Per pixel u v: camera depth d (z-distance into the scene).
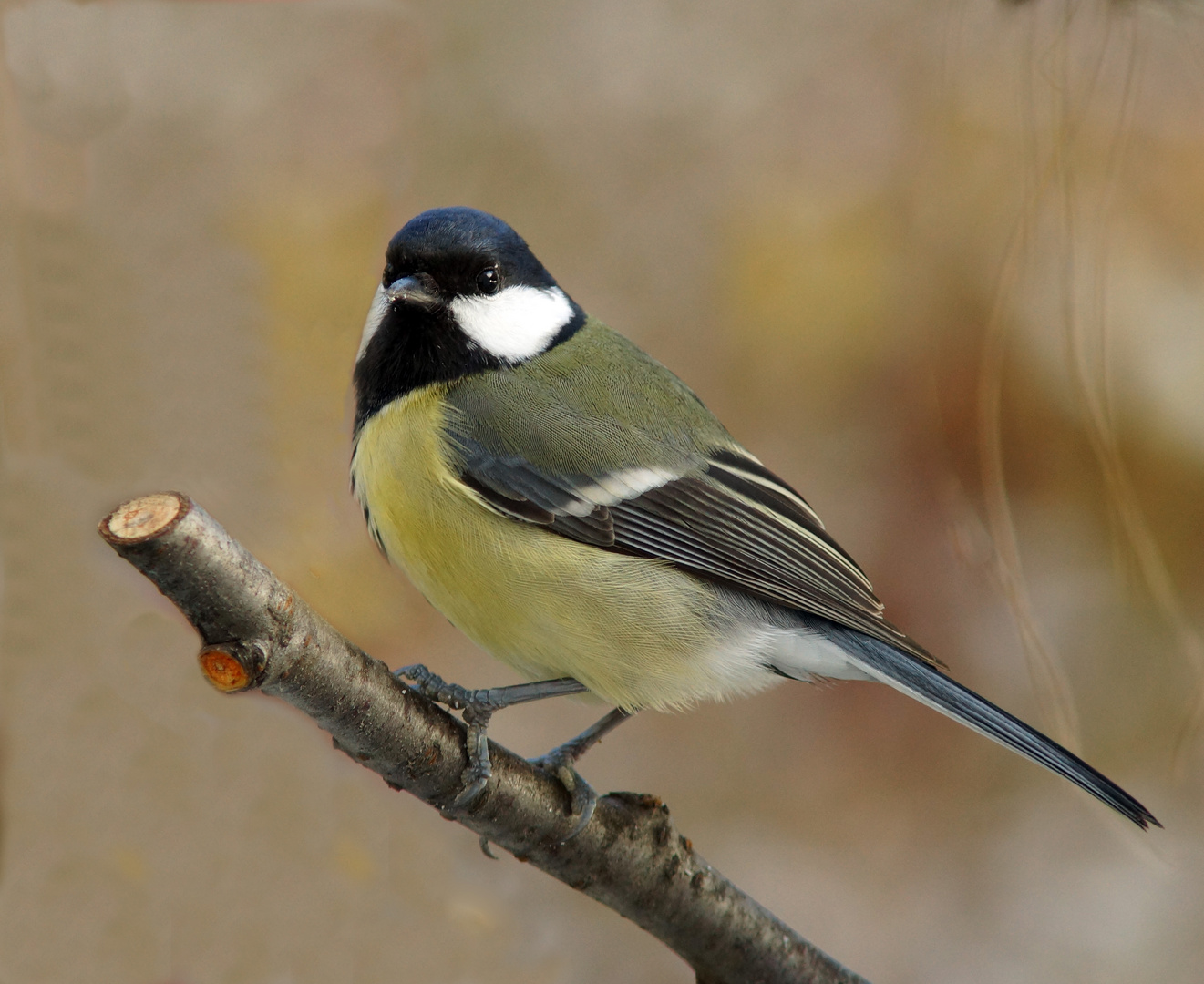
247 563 5.02
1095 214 8.74
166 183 10.74
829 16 12.86
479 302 8.09
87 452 9.27
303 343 10.62
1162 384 10.68
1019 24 8.74
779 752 11.37
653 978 9.90
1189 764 10.48
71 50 10.58
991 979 10.01
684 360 12.12
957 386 10.97
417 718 5.88
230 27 11.61
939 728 11.35
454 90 12.52
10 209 9.97
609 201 12.51
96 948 7.98
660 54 12.83
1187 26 8.70
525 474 7.64
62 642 8.22
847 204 12.28
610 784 11.16
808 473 11.61
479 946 9.11
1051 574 10.95
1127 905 10.21
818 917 10.36
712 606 7.73
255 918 8.29
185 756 8.29
